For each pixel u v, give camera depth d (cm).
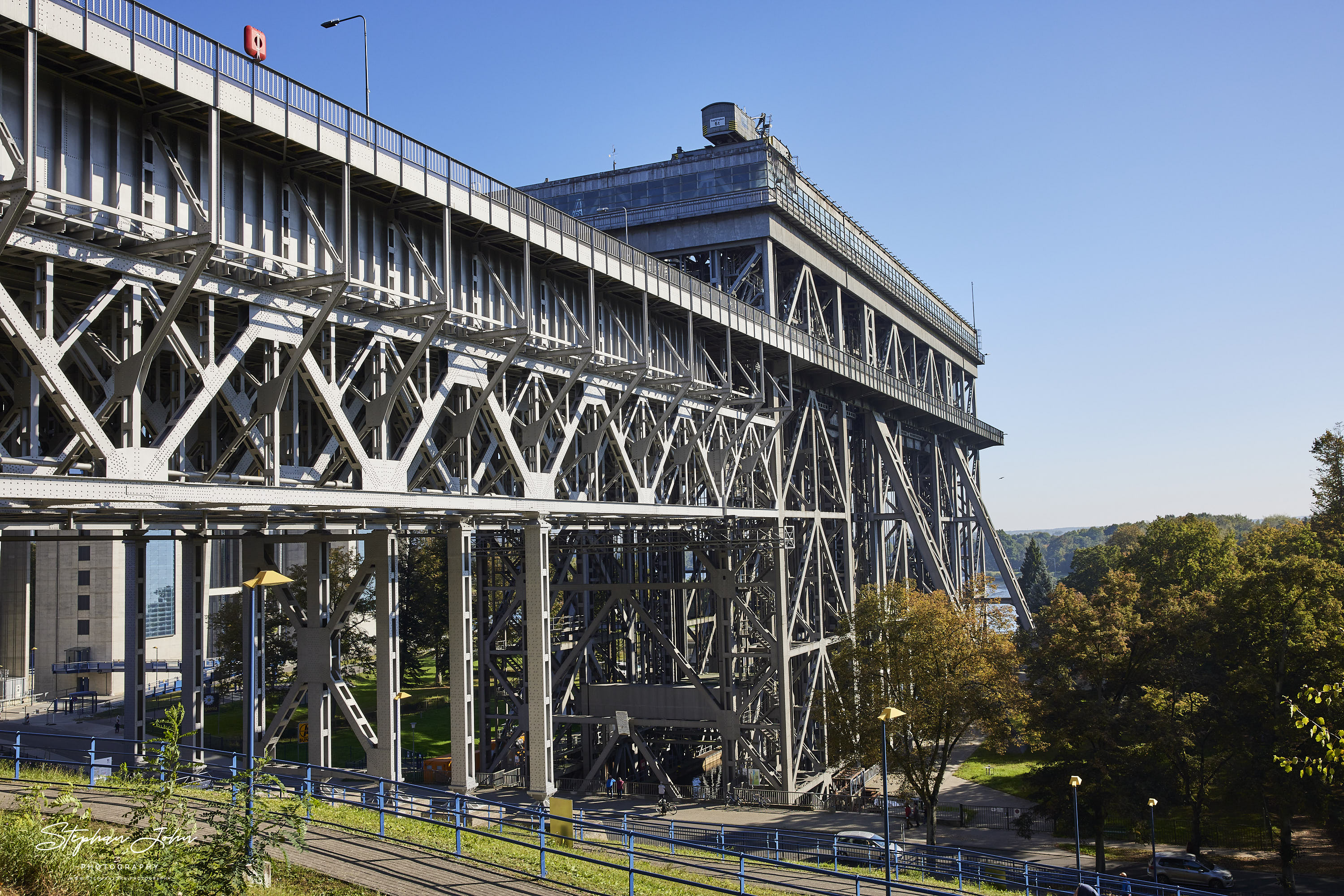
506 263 3228
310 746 2753
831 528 6066
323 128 2250
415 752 5669
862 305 6756
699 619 5416
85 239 1803
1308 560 4216
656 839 2522
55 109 1844
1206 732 4284
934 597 4691
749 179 5259
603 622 4931
